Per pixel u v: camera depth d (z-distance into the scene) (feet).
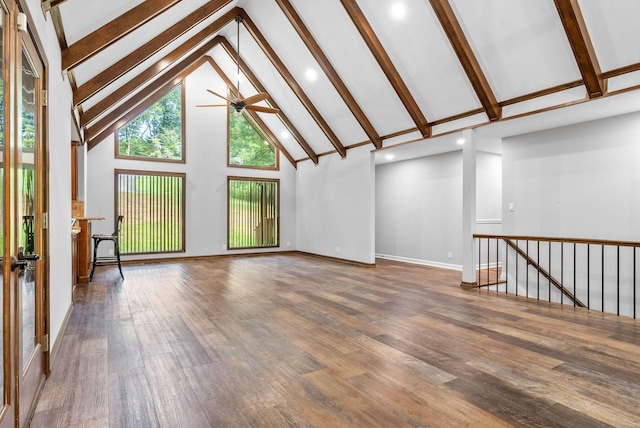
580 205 16.37
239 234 28.63
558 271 17.29
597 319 12.07
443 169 24.12
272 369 8.27
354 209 24.72
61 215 10.17
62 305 10.38
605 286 15.58
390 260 27.32
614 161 15.19
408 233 26.66
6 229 4.84
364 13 15.74
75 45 10.34
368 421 6.22
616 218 15.17
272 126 28.91
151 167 25.12
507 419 6.28
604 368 8.30
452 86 16.51
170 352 9.22
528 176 18.39
